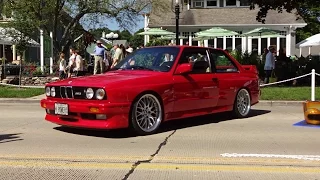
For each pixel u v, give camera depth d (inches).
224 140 286.7
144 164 219.6
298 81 773.9
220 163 222.4
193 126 345.7
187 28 1236.5
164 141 281.4
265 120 383.9
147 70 322.7
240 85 382.9
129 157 234.5
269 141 283.6
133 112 289.6
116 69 339.6
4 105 524.1
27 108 489.1
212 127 341.4
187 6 1270.9
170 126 344.2
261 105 517.7
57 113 295.9
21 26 926.4
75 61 774.5
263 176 199.0
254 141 283.4
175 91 315.3
